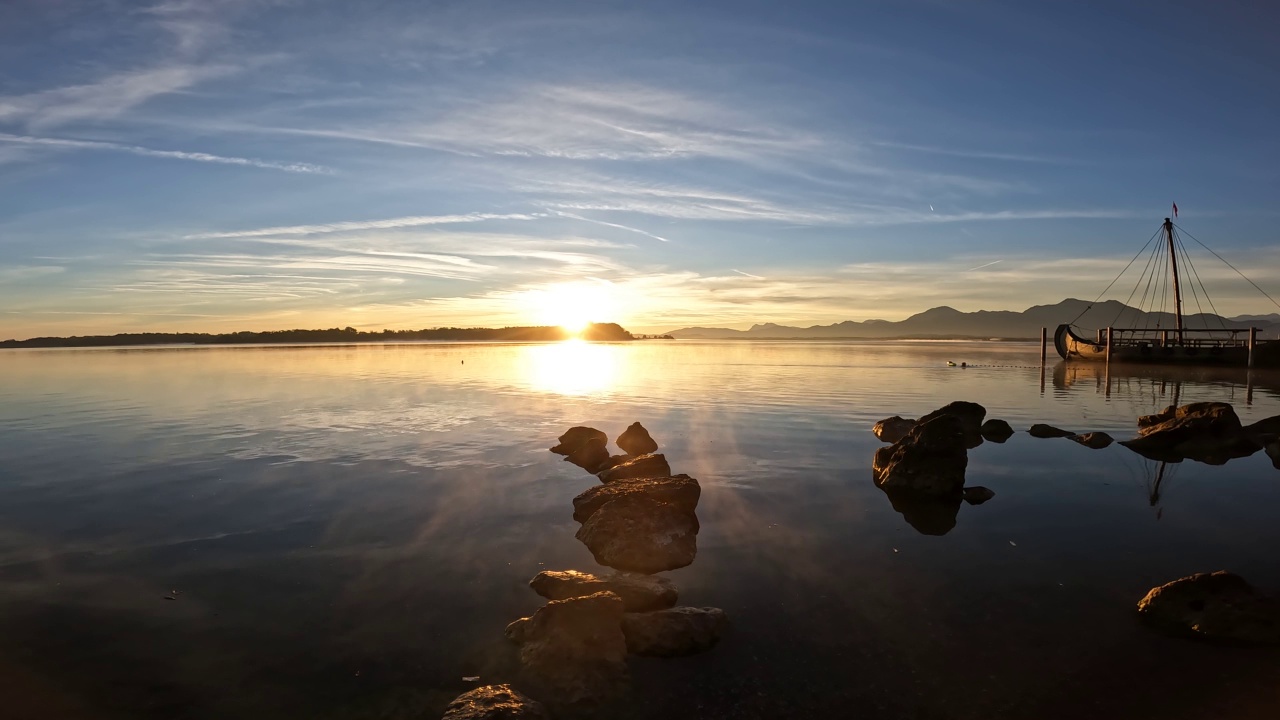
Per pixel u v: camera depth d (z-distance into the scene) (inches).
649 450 796.0
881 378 1902.1
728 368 2401.6
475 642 350.0
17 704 297.6
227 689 311.4
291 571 442.3
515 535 509.7
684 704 296.0
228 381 1845.5
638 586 389.1
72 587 419.2
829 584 418.6
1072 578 427.2
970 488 625.9
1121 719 281.7
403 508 577.3
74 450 834.2
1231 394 1471.5
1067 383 1754.4
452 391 1536.7
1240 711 284.5
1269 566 446.9
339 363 2817.4
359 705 299.4
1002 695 299.7
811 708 292.0
